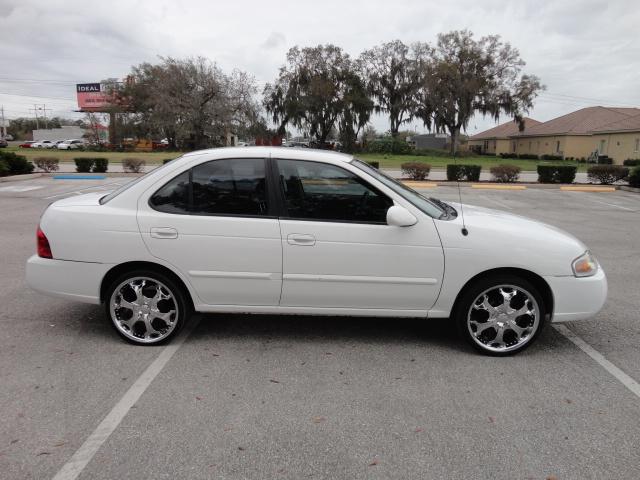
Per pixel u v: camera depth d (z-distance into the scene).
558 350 4.16
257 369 3.71
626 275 6.64
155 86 61.56
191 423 2.99
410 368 3.78
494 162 50.41
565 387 3.52
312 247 3.85
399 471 2.60
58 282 4.02
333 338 4.33
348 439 2.87
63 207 4.07
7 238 8.32
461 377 3.65
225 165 3.94
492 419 3.10
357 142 67.00
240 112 61.62
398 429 2.97
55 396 3.27
